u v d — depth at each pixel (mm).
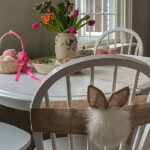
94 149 959
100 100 843
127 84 1407
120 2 3361
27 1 2256
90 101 849
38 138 938
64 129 909
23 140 1355
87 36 3035
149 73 872
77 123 894
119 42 3414
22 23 2244
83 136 1327
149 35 3941
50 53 2527
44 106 998
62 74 843
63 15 1855
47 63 1771
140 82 1431
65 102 1015
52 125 909
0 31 2096
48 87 867
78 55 1973
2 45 2121
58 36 1869
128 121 885
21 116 2279
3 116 2133
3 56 1727
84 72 1713
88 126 873
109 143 864
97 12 3109
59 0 2492
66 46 1848
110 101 850
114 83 890
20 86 1376
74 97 1190
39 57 2426
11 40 2182
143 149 1067
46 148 1235
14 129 1471
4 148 1278
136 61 854
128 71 1746
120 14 3393
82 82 1449
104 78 1536
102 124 838
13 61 1631
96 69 1818
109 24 3297
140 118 935
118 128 845
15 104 1295
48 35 2475
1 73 1688
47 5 1829
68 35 1846
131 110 915
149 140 1062
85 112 879
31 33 2326
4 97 1276
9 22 2146
